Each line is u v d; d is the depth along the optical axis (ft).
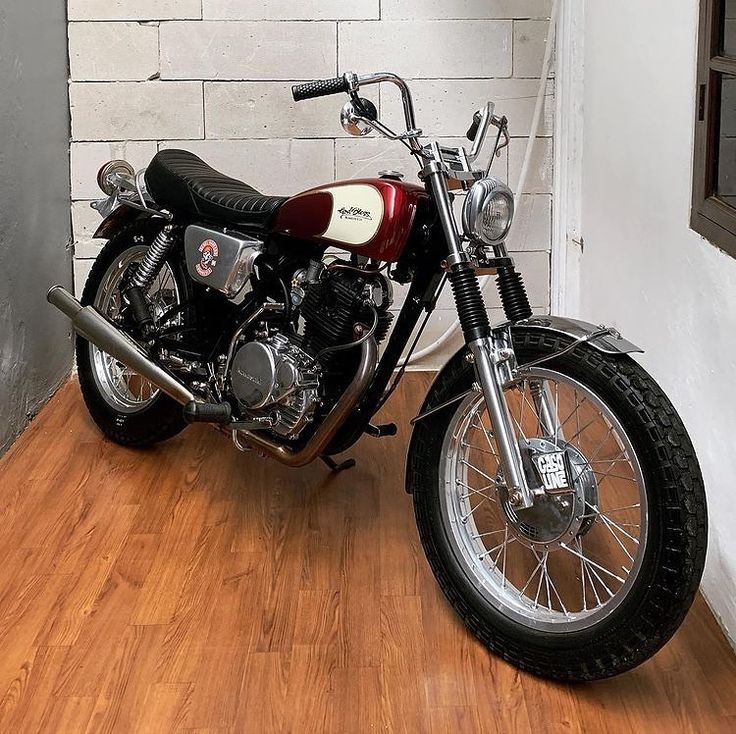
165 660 6.68
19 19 9.90
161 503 8.75
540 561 6.84
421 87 11.33
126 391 9.98
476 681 6.52
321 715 6.20
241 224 8.16
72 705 6.25
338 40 11.18
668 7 7.95
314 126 11.37
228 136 11.38
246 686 6.45
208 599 7.38
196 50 11.16
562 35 10.95
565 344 6.32
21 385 10.09
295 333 7.96
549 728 6.11
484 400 6.68
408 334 7.77
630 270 9.06
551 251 11.73
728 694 6.38
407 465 7.18
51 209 10.89
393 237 7.18
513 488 6.34
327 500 8.84
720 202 6.93
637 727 6.11
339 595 7.45
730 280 6.64
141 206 9.11
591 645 6.21
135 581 7.58
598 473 6.61
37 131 10.41
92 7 11.05
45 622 7.06
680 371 7.70
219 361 8.50
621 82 9.32
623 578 7.66
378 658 6.73
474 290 6.72
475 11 11.16
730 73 6.59
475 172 7.15
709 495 7.14
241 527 8.39
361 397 7.50
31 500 8.75
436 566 7.07
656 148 8.27
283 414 7.75
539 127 11.44
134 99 11.27
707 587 7.25
